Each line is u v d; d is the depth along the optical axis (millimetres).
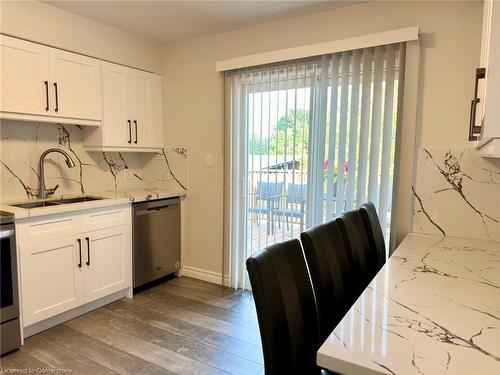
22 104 2398
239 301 2941
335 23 2574
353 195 2533
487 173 2088
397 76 2342
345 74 2488
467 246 1909
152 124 3459
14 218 2109
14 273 2129
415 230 2318
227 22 2863
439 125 2227
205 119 3295
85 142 3111
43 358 2086
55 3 2512
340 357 777
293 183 2807
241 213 3141
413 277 1343
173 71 3457
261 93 2922
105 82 2967
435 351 801
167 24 2920
